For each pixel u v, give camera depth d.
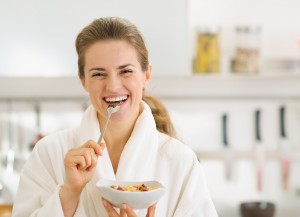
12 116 2.60
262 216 2.46
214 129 2.64
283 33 2.58
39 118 2.60
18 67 2.46
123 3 2.46
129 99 1.26
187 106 2.62
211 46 2.42
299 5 2.58
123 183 1.24
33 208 1.32
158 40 2.46
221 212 2.62
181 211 1.33
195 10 2.55
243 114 2.64
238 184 2.63
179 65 2.46
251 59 2.42
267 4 2.58
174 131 1.53
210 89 2.60
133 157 1.34
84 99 2.60
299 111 2.64
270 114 2.65
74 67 2.46
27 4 2.45
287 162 2.62
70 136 1.41
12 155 2.61
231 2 2.56
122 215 1.20
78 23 2.45
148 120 1.37
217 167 2.63
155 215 1.32
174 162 1.37
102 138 1.34
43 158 1.39
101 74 1.24
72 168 1.19
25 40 2.46
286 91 2.62
